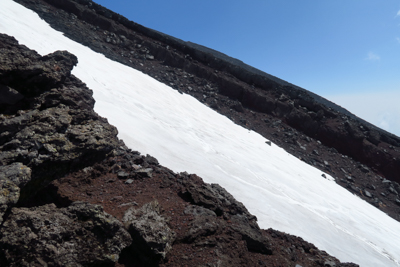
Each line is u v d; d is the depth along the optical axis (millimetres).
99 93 20391
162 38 48000
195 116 29875
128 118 18844
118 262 5199
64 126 7770
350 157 40469
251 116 41438
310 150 37938
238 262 6473
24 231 4508
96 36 39250
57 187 6840
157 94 29938
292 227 14734
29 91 8609
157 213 6777
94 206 5355
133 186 8352
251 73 48062
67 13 40125
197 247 6238
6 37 10234
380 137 43844
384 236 19562
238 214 9227
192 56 48562
